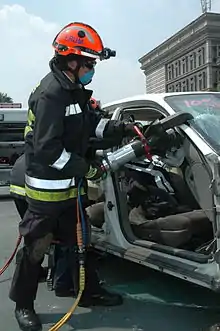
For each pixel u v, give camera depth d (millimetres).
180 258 3361
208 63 67375
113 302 3807
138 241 3883
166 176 4270
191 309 3699
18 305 3408
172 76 78188
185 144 3459
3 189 13305
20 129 12055
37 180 3160
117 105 4457
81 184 3352
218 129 3424
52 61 3152
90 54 3090
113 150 3883
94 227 4547
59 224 3400
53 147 3002
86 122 3275
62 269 4043
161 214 4203
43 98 3025
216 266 3027
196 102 3805
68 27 3135
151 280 4395
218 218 2975
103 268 4762
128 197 4391
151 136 3379
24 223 3271
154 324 3430
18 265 3363
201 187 3408
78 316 3613
